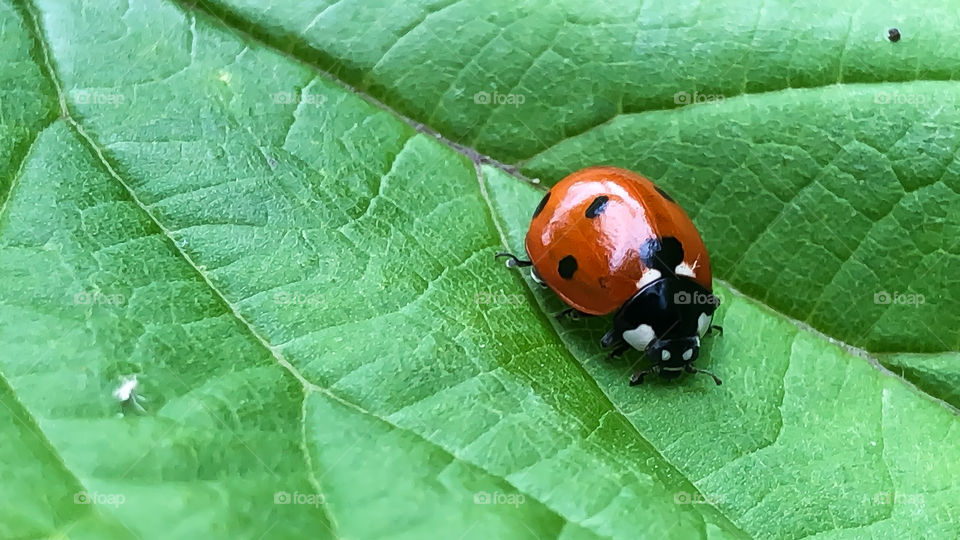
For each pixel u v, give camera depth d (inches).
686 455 2.0
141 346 1.8
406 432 1.8
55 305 1.8
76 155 2.0
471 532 1.8
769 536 1.9
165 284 1.9
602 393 2.0
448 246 2.0
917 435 2.0
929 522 2.0
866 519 2.0
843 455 2.0
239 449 1.8
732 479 2.0
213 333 1.9
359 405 1.8
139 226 1.9
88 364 1.8
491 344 2.0
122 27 2.0
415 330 1.9
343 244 2.0
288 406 1.8
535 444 1.9
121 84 2.0
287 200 2.0
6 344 1.8
